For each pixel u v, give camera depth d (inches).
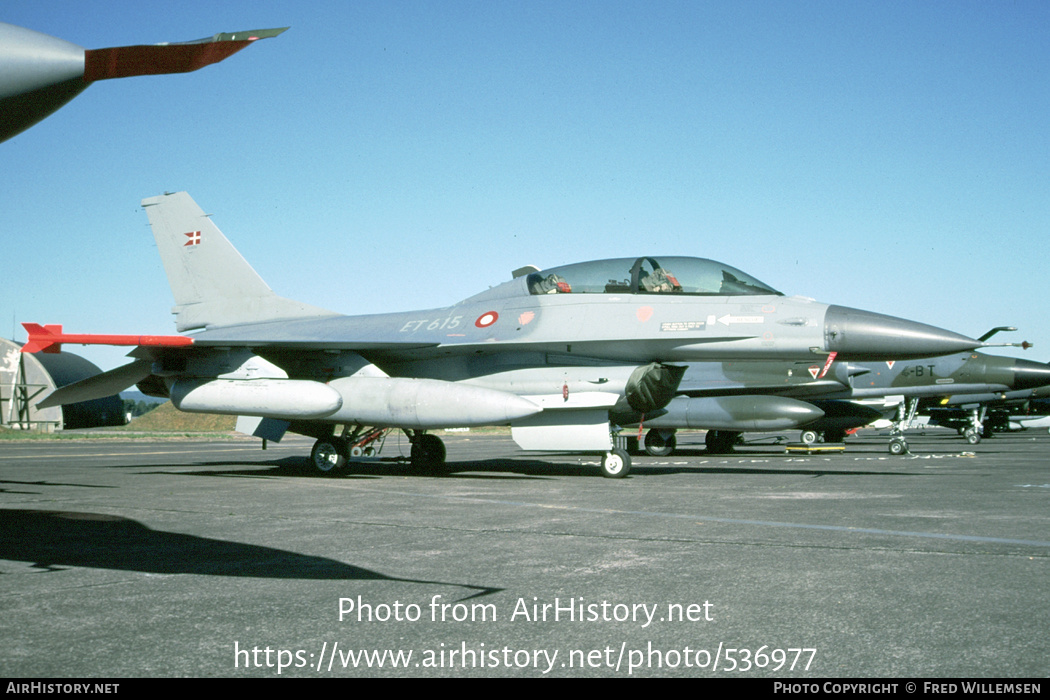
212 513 314.8
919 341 427.8
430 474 534.9
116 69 132.3
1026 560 208.8
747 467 598.5
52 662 131.3
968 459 709.9
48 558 217.6
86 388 576.7
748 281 476.1
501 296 533.0
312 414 486.6
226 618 156.9
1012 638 141.3
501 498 369.4
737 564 206.2
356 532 263.7
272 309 639.1
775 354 454.6
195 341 489.7
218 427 2210.9
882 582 184.1
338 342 499.5
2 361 1820.9
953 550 224.1
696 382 772.6
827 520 286.8
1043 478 476.7
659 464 645.3
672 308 471.5
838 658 132.0
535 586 183.0
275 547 235.3
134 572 198.8
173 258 673.0
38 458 778.8
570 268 520.1
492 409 455.2
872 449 970.1
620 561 211.6
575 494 386.9
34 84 130.6
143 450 967.6
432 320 549.0
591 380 482.6
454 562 211.3
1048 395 1185.4
